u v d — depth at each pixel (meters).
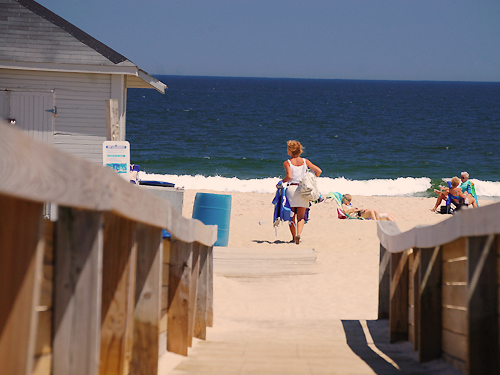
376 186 91.75
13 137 4.77
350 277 32.16
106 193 7.29
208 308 21.59
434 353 13.47
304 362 13.90
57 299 7.27
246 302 27.41
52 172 5.64
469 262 10.23
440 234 11.76
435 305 13.47
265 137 196.38
